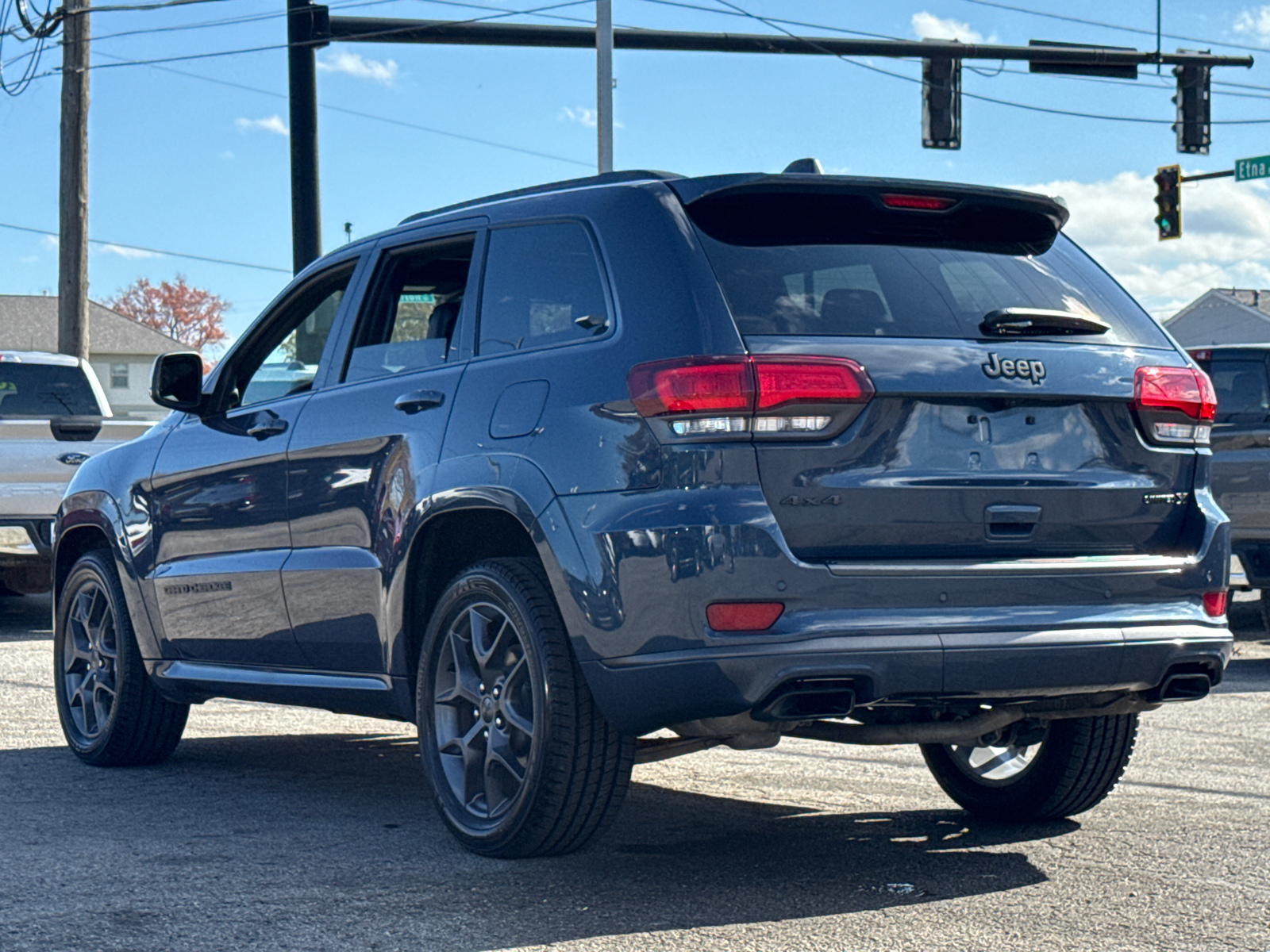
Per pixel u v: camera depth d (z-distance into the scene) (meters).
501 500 4.37
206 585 5.73
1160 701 4.45
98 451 11.89
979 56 17.98
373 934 3.79
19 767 6.23
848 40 17.41
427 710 4.75
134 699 6.11
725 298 4.11
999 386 4.17
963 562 4.11
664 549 3.94
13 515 11.52
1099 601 4.25
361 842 4.82
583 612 4.12
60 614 6.54
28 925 3.86
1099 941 3.76
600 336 4.30
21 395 13.44
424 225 5.23
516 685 4.47
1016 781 5.16
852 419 4.02
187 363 5.80
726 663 3.88
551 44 16.64
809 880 4.36
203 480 5.79
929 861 4.61
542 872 4.42
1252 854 4.70
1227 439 10.73
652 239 4.30
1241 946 3.72
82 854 4.64
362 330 5.32
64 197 20.69
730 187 4.26
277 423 5.48
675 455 3.98
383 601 4.89
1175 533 4.51
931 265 4.41
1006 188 4.48
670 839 4.90
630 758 4.32
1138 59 18.61
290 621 5.36
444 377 4.80
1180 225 24.31
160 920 3.90
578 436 4.21
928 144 18.22
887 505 4.04
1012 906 4.09
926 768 6.24
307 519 5.27
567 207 4.64
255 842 4.82
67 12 20.44
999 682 4.06
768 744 4.61
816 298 4.18
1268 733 7.14
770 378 3.96
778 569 3.90
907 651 3.95
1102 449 4.37
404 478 4.80
